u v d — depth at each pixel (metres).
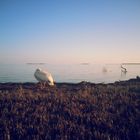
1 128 8.34
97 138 7.98
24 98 10.73
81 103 10.66
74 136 7.97
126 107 10.30
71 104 10.32
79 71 63.94
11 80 31.31
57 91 12.50
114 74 51.94
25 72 51.12
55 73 51.84
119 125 8.88
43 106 10.03
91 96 11.55
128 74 52.66
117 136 8.12
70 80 34.50
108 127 8.71
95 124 8.90
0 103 10.22
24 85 14.57
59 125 8.53
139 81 17.34
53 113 9.59
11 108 9.71
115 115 9.57
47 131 8.28
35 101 10.60
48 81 14.28
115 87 14.02
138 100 11.24
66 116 9.35
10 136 8.02
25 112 9.46
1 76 38.38
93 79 37.03
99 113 9.62
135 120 9.28
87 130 8.34
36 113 9.37
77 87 14.27
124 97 11.55
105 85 15.49
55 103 10.41
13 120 8.88
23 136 8.02
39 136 7.99
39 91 12.34
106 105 10.43
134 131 8.45
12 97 10.80
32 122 8.80
